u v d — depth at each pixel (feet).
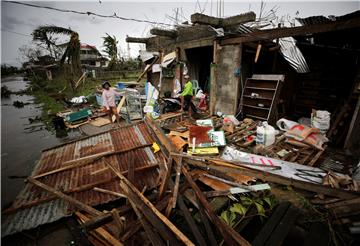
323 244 7.81
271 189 11.43
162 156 14.19
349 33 19.43
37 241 9.14
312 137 16.61
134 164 13.35
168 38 35.27
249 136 19.27
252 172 11.50
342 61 23.88
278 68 27.99
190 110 26.89
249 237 8.81
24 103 49.93
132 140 16.29
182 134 18.33
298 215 9.23
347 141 16.55
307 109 27.40
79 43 43.91
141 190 11.40
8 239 9.30
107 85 26.02
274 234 8.16
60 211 10.05
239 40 22.88
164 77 37.52
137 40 39.40
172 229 7.92
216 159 13.16
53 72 79.82
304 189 10.69
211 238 7.93
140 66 108.27
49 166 13.69
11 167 17.04
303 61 25.17
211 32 27.20
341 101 21.36
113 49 95.50
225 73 25.76
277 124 20.34
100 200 10.60
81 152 15.19
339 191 9.62
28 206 10.22
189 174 11.87
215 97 27.76
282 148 16.66
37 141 23.15
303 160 14.44
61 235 9.43
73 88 50.98
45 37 51.49
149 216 8.44
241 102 26.17
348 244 7.82
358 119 15.75
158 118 26.00
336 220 8.85
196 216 9.57
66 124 28.63
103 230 8.81
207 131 16.98
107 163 13.16
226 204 10.30
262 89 23.98
